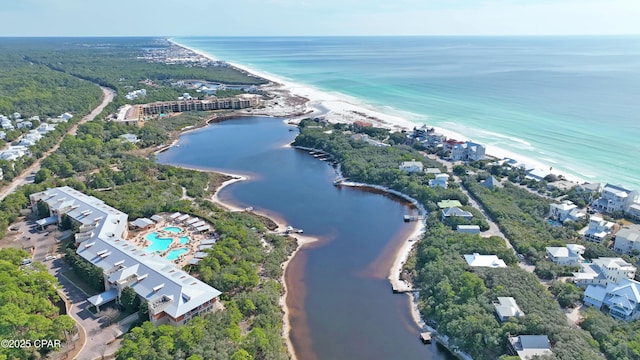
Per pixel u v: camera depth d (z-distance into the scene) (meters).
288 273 160.88
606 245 167.00
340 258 170.88
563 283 140.62
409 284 153.38
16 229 187.25
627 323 120.75
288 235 188.62
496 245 160.50
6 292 125.81
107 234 163.00
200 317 123.06
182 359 107.12
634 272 139.75
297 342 126.44
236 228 177.75
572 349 106.44
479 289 133.75
